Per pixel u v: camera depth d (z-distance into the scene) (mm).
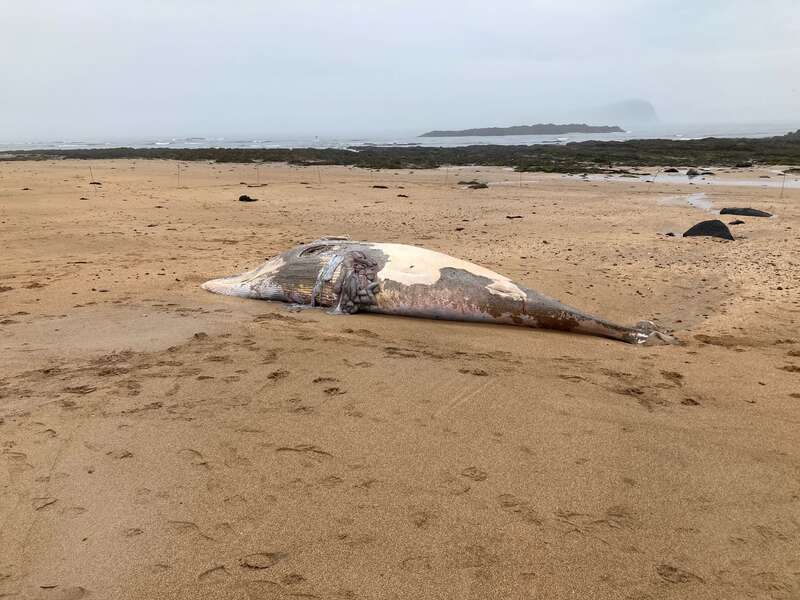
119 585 2428
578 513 2963
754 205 16641
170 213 14695
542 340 5914
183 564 2545
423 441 3609
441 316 6586
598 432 3787
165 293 7328
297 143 85688
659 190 21156
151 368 4656
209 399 4105
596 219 14375
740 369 5094
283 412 3936
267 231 12430
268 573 2506
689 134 103812
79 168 28578
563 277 8586
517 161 37125
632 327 6184
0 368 4617
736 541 2797
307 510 2924
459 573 2535
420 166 33938
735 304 7332
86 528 2760
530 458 3453
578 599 2412
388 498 3037
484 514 2930
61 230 11906
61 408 3912
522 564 2598
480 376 4648
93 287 7531
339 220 14055
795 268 9055
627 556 2670
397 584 2465
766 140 53875
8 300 6785
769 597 2451
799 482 3299
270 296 7180
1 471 3188
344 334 5766
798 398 4445
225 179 24266
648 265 9414
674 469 3395
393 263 6836
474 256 9945
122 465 3270
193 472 3221
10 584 2420
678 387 4652
